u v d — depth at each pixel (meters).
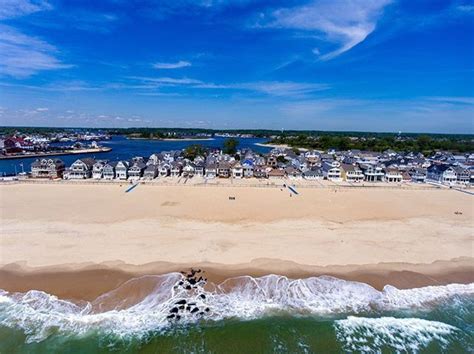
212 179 82.50
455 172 80.88
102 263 31.31
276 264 31.80
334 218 47.44
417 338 22.52
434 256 34.56
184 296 26.33
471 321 24.41
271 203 56.25
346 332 22.89
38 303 25.22
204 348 21.09
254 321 23.80
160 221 44.34
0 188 66.50
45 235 38.28
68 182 73.88
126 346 21.16
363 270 31.14
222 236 39.00
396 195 65.62
